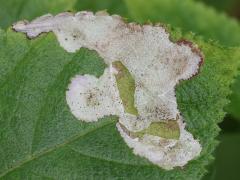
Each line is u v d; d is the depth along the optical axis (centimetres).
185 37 12
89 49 12
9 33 12
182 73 12
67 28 12
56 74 12
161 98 12
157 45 12
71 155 12
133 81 12
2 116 12
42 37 12
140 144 12
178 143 12
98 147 12
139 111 12
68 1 14
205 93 12
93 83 12
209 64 12
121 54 12
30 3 14
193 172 12
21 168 12
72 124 12
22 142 12
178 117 12
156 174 12
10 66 12
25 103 12
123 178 12
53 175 12
